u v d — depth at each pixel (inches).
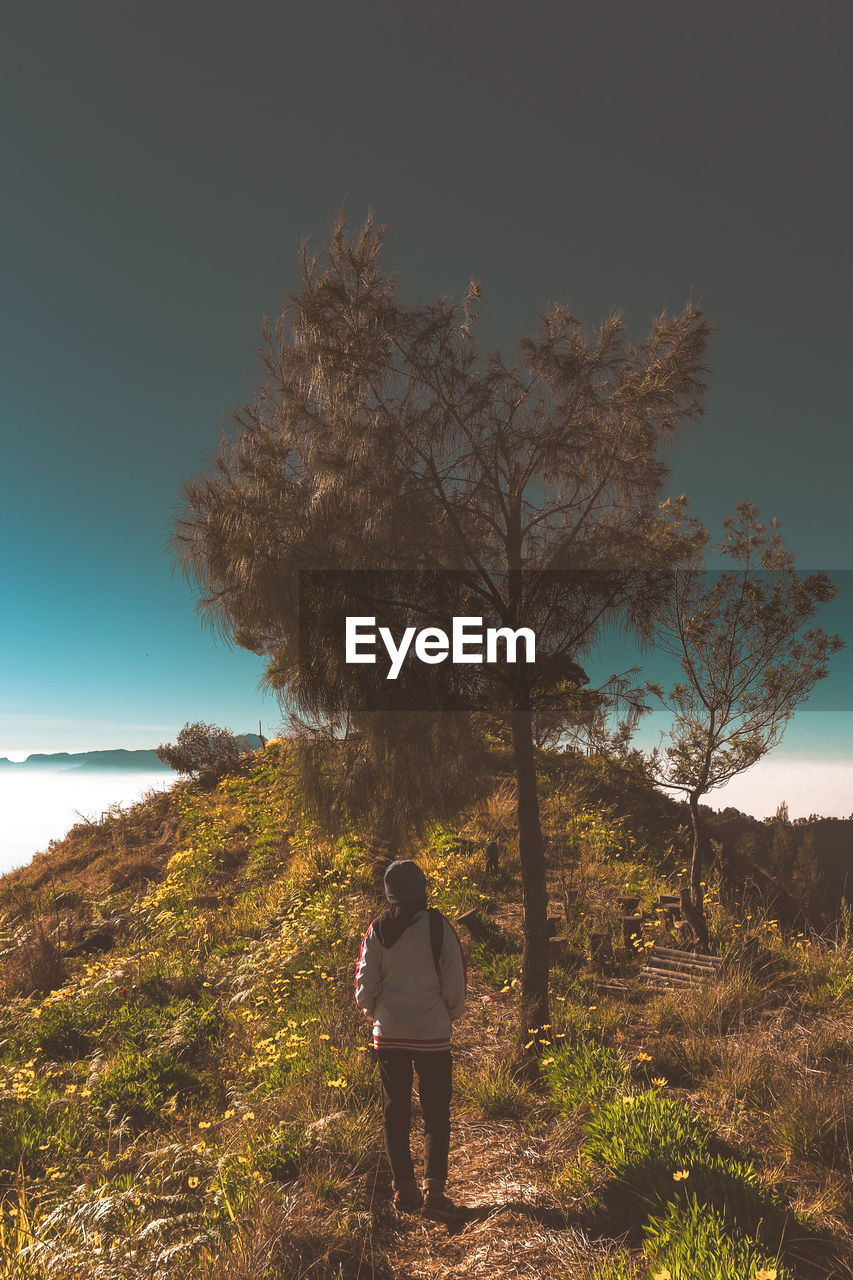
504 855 480.1
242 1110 197.9
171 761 940.0
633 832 531.5
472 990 281.3
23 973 394.3
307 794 222.5
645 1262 112.2
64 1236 136.0
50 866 762.8
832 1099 163.3
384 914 149.7
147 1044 268.2
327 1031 241.0
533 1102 187.0
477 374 231.3
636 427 231.6
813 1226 124.3
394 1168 138.8
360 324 217.6
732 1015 236.8
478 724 229.3
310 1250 126.5
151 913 492.7
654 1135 143.9
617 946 325.1
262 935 398.6
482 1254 123.8
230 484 219.0
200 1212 144.0
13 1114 213.5
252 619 210.8
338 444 218.4
